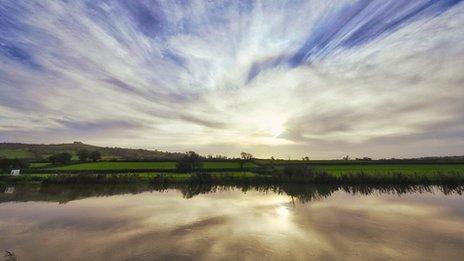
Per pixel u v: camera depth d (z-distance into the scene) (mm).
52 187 59281
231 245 22719
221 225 28578
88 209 36500
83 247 22266
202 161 91812
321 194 49406
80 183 63281
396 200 42250
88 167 88125
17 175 68375
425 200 41938
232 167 85562
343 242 23250
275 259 19922
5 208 37406
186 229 27234
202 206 38344
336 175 63688
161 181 64188
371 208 36375
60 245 22750
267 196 47344
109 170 78125
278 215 32812
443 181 56750
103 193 51406
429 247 21875
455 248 21547
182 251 21438
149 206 38406
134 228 27562
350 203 40062
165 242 23422
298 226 28078
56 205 39438
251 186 60250
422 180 57500
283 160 104625
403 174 59781
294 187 58219
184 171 77875
